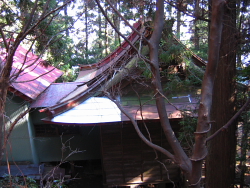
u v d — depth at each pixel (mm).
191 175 2023
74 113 5500
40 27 4109
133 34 5066
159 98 2260
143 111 5453
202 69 6055
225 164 4359
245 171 5277
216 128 4344
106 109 5586
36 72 9305
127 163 6711
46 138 8398
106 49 13320
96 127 8555
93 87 5852
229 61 4168
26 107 7469
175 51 5117
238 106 4629
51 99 8250
